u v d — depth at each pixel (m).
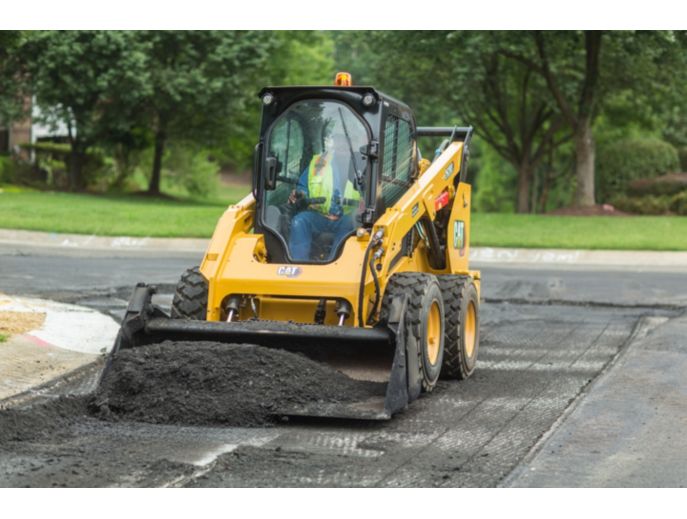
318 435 9.62
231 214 12.25
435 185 13.15
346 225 11.91
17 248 29.67
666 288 22.31
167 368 10.40
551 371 13.16
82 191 53.53
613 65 41.91
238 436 9.54
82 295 19.05
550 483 8.16
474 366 13.12
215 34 49.78
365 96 11.89
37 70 48.56
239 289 11.53
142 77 47.56
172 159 61.53
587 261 30.62
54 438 9.32
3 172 53.12
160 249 31.56
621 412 10.75
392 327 10.34
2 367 11.98
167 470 8.27
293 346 11.19
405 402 10.45
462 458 8.86
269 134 12.23
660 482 8.25
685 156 54.69
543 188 59.69
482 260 31.02
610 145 50.88
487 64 44.84
